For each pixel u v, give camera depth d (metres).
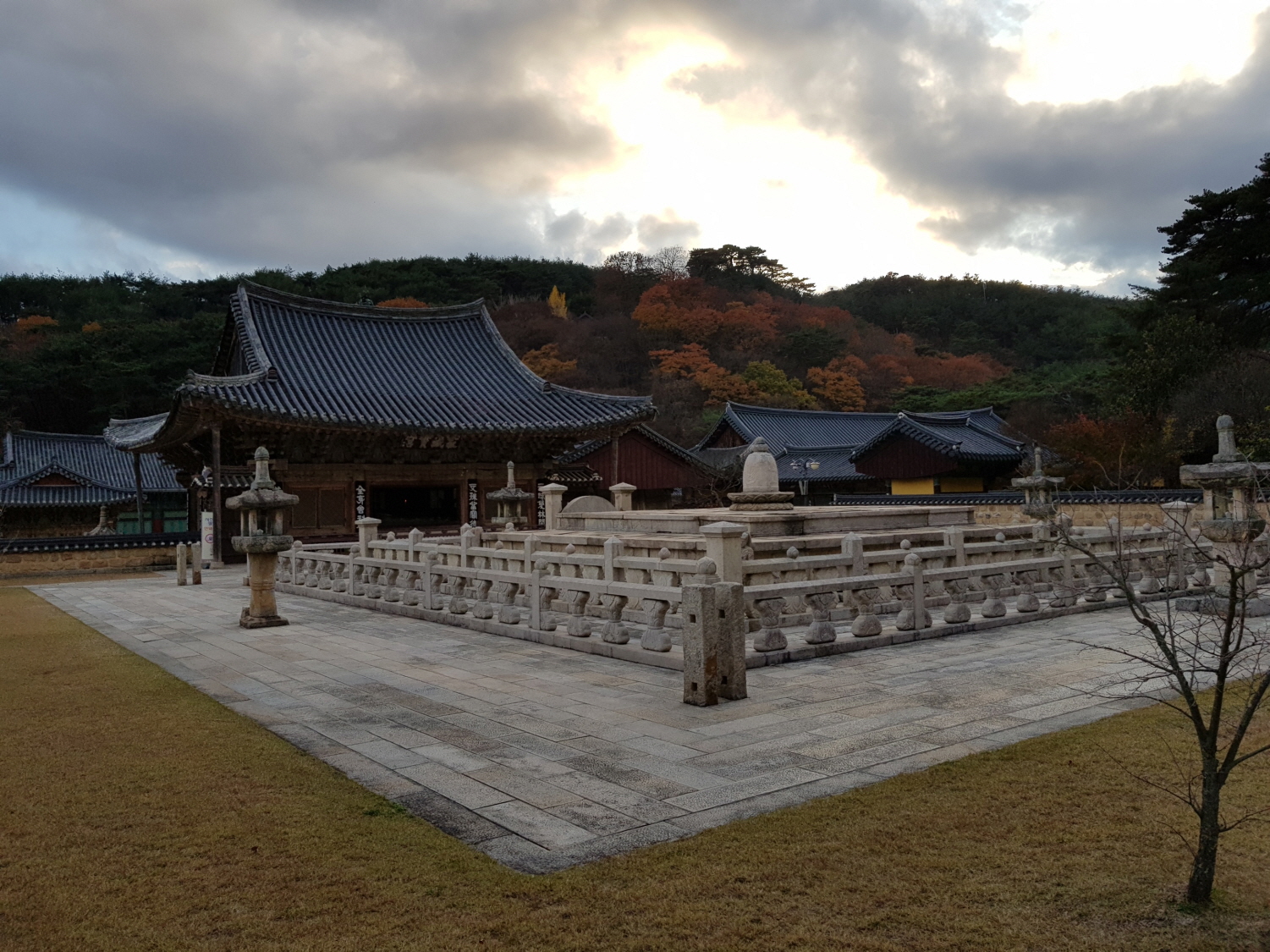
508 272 124.56
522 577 14.66
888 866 5.33
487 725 9.05
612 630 12.87
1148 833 5.68
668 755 7.84
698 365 93.44
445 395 42.12
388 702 10.26
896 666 11.41
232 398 33.94
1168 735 7.75
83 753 8.02
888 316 127.69
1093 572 16.16
